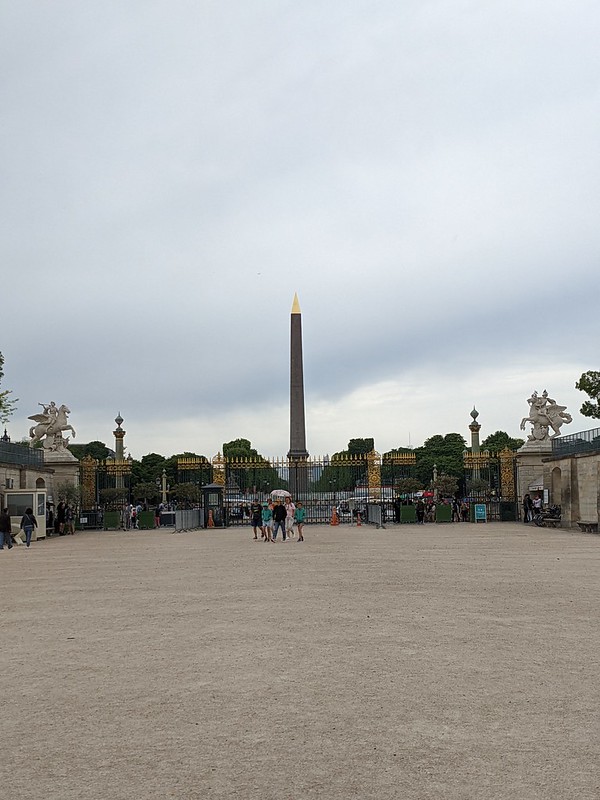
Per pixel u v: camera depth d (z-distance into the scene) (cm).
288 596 2148
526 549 3675
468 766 880
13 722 1062
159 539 4975
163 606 2008
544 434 6725
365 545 4053
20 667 1366
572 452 5759
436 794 806
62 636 1630
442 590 2231
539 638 1539
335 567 2923
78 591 2347
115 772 877
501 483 6844
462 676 1258
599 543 4041
